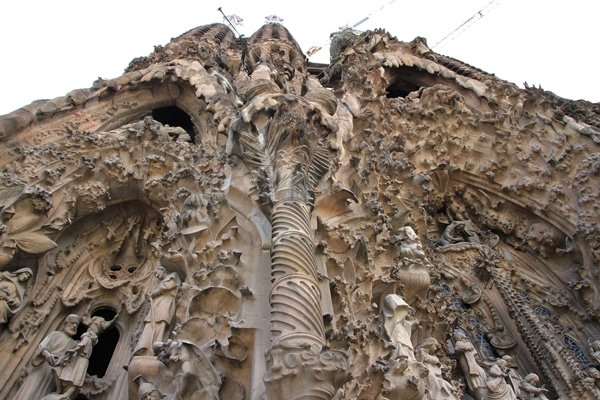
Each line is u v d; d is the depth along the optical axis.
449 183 11.52
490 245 10.38
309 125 6.00
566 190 9.84
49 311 6.26
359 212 6.23
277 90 7.69
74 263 7.14
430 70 15.02
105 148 7.98
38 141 8.21
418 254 6.55
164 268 5.70
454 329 7.54
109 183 7.71
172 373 3.56
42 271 6.56
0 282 5.79
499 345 8.03
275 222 4.39
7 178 6.70
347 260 5.21
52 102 9.02
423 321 6.34
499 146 11.17
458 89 13.91
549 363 7.14
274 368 3.05
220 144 7.88
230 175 6.20
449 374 5.77
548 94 12.58
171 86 11.30
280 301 3.52
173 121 11.64
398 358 4.58
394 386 4.29
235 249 4.84
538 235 10.01
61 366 5.12
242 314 4.00
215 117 8.75
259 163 5.80
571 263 9.45
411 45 16.39
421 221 8.69
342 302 4.55
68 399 4.88
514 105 11.71
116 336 6.51
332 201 5.89
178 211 6.78
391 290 5.82
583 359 7.81
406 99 12.39
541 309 9.03
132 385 4.10
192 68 11.38
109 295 6.94
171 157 7.96
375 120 10.56
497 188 10.98
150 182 7.59
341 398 3.71
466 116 11.85
